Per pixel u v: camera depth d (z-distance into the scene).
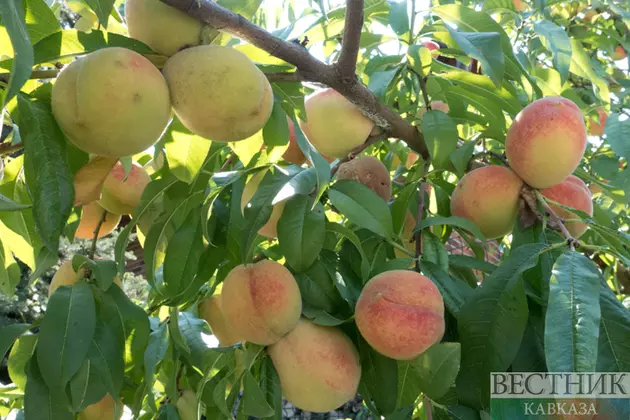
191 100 0.92
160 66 1.00
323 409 1.19
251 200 1.20
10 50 0.98
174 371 1.34
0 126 0.94
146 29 0.98
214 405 1.39
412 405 1.18
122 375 1.10
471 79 1.54
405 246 1.55
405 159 1.87
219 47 0.95
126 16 1.03
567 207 1.25
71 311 1.06
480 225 1.34
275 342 1.21
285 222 1.22
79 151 1.02
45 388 1.05
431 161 1.42
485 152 1.47
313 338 1.19
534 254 1.13
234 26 1.03
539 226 1.32
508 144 1.33
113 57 0.87
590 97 2.32
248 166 1.32
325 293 1.25
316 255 1.20
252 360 1.19
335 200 1.24
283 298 1.17
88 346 1.04
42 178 0.88
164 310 1.66
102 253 5.27
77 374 1.06
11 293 1.36
